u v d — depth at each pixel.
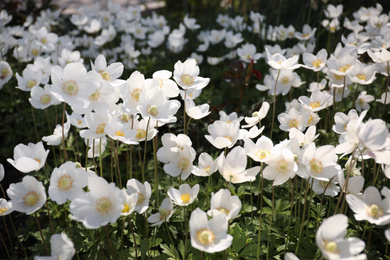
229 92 1.61
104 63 0.90
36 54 1.46
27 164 0.78
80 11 2.09
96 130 0.87
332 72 1.08
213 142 0.85
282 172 0.81
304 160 0.79
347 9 1.74
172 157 0.90
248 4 2.13
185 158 0.90
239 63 1.42
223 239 0.74
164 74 0.92
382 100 1.13
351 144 0.81
